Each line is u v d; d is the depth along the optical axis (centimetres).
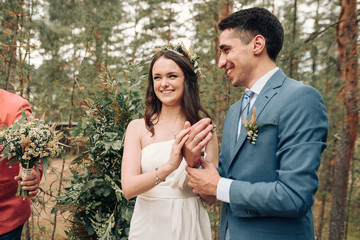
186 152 137
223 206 147
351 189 559
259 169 125
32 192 192
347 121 475
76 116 382
